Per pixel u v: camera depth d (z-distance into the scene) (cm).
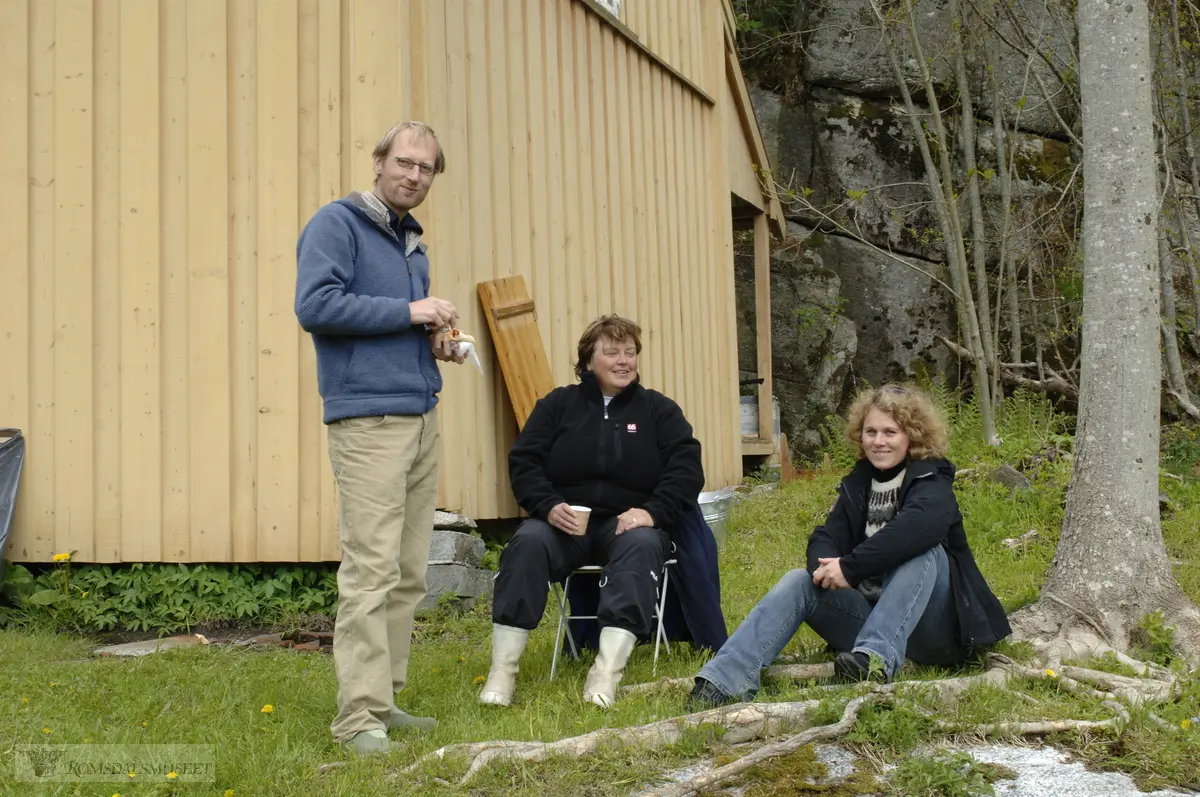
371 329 380
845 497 449
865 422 445
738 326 1453
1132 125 507
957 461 988
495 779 341
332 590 625
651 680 455
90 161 641
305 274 379
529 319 700
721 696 399
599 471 486
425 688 455
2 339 647
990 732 367
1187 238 1209
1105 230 510
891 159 1434
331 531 620
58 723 408
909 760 336
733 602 615
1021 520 775
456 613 611
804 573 422
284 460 623
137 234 638
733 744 368
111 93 641
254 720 406
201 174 632
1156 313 509
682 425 498
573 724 388
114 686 465
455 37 657
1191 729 363
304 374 623
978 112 1442
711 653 492
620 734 363
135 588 627
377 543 383
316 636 589
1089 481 509
